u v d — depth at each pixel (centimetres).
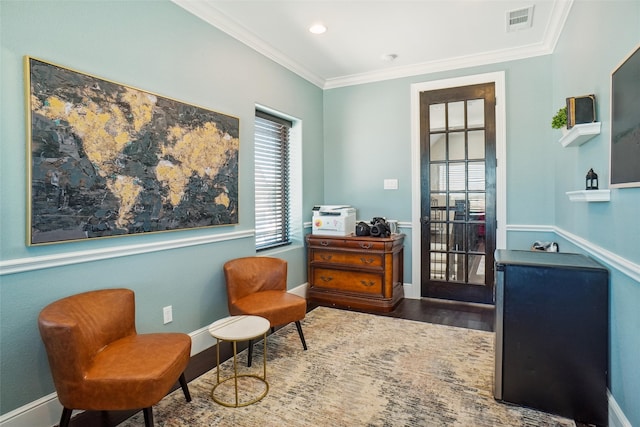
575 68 247
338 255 381
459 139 383
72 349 151
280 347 269
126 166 209
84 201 188
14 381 165
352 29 305
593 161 206
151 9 227
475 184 377
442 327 308
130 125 211
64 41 181
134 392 154
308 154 415
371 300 362
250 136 317
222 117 281
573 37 253
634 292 150
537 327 189
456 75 380
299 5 265
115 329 188
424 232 402
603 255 184
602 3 188
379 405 194
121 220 207
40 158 169
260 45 324
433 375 226
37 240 169
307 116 412
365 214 432
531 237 354
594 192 182
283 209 395
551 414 187
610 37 176
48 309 160
